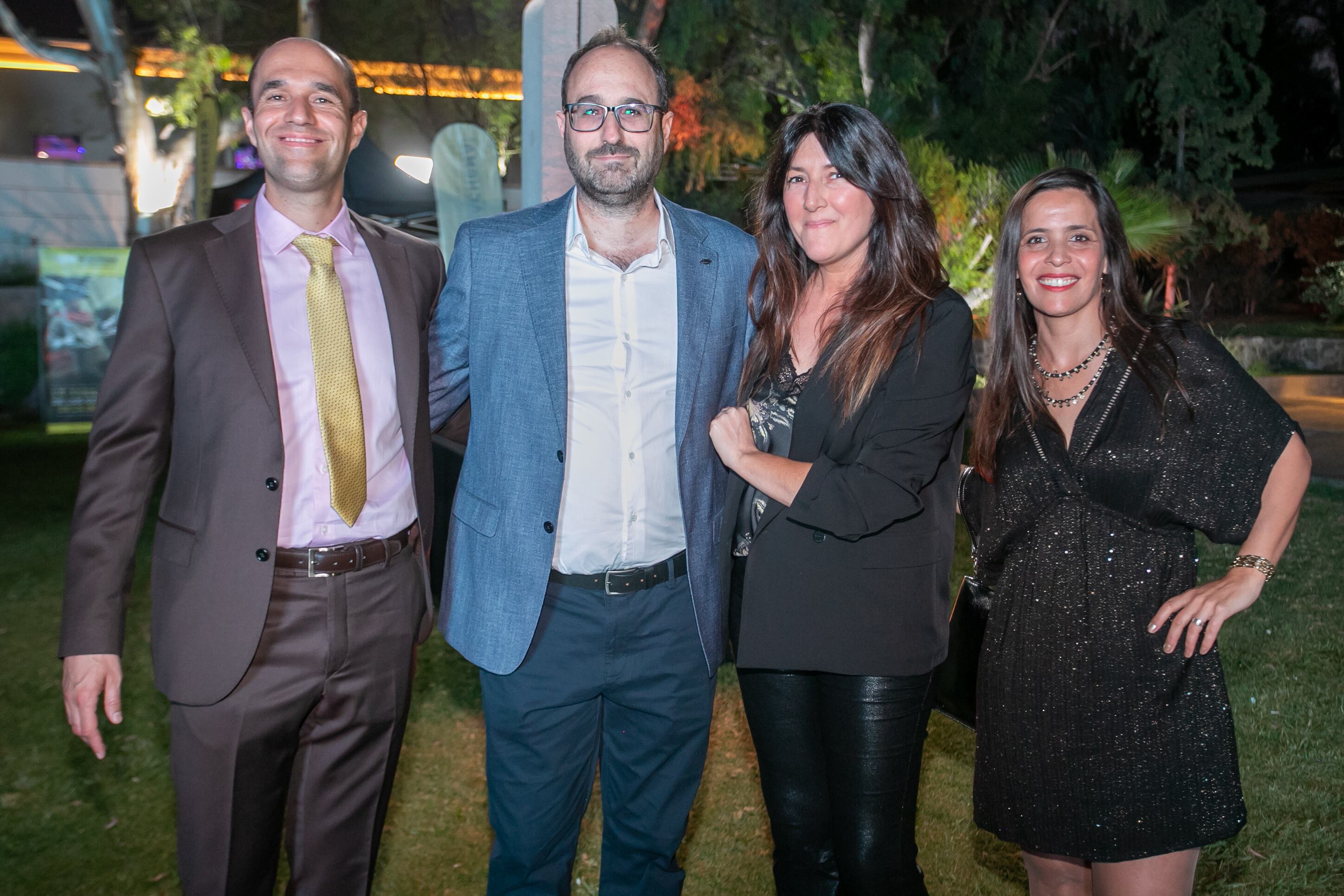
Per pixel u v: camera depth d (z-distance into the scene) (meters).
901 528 2.23
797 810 2.39
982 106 17.17
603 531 2.31
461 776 3.67
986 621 2.45
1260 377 15.07
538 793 2.40
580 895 2.99
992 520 2.32
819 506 2.13
